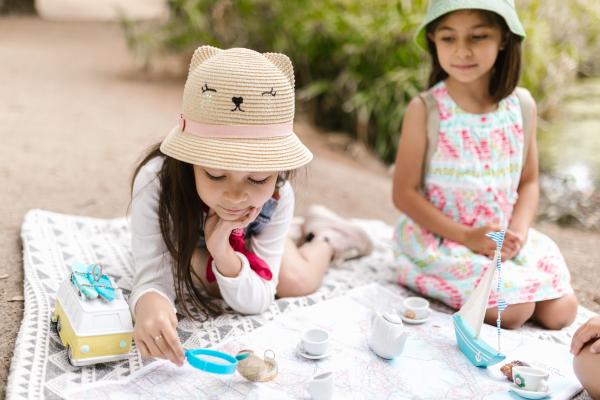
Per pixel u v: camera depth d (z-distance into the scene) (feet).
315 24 15.33
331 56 15.71
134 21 19.47
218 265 5.87
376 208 10.41
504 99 7.04
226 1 17.33
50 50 21.65
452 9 6.46
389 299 6.71
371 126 14.88
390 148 14.43
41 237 7.22
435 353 5.70
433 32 7.10
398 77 14.32
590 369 5.01
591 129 15.56
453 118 6.89
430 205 6.92
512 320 6.34
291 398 4.92
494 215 6.93
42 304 5.84
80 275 5.35
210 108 4.98
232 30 17.70
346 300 6.59
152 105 15.43
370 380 5.23
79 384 4.87
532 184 7.31
